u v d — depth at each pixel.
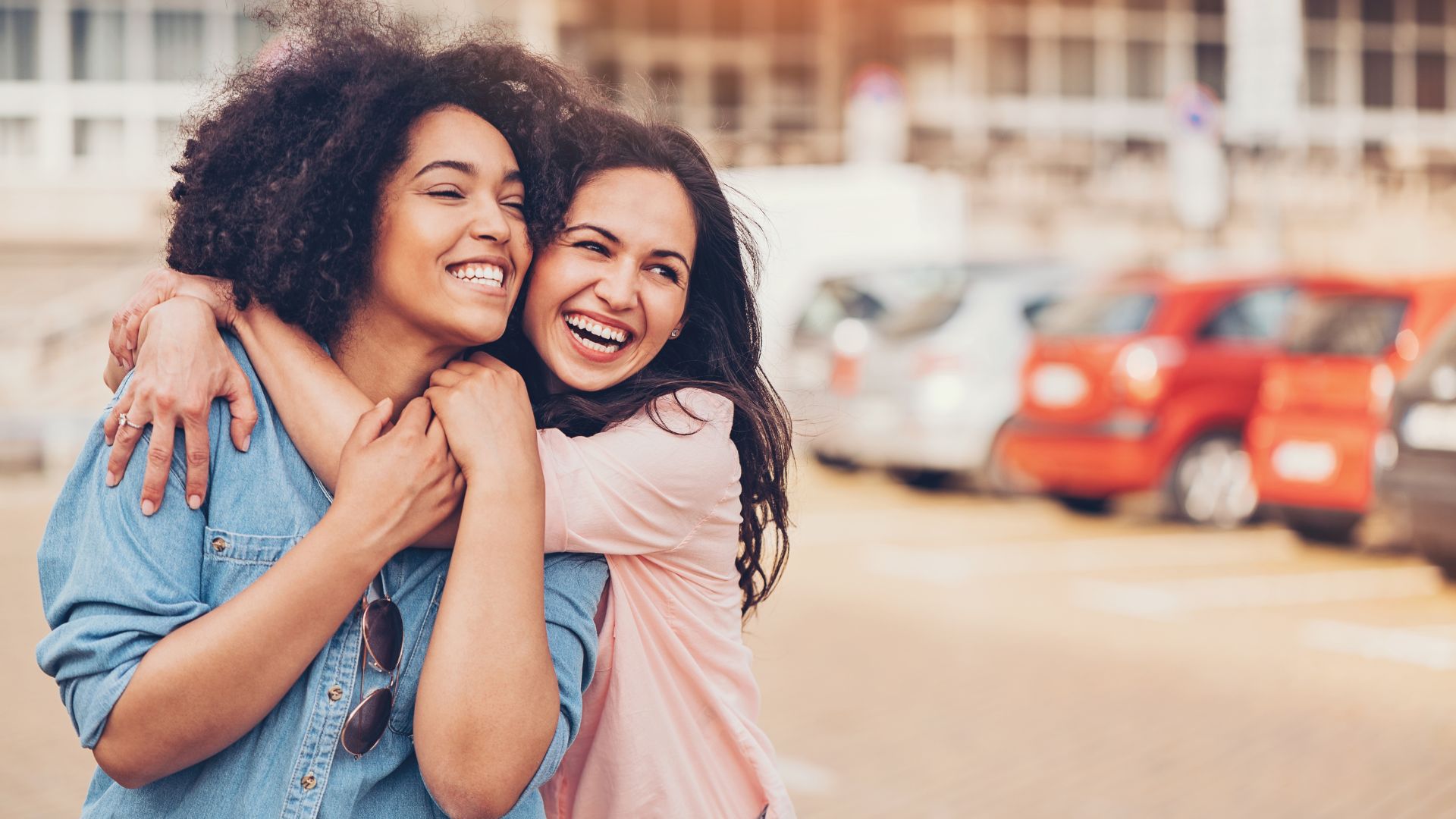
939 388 11.05
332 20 1.57
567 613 1.59
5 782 4.38
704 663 1.76
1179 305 9.76
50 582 1.44
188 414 1.42
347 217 1.49
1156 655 6.12
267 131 1.50
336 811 1.42
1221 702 5.37
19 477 12.22
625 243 1.72
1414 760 4.68
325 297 1.49
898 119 19.36
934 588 7.66
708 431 1.72
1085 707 5.30
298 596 1.35
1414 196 24.53
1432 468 7.41
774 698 5.42
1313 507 8.42
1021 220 22.72
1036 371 10.12
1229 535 9.46
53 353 17.06
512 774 1.40
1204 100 14.38
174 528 1.40
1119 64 24.97
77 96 20.94
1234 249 23.03
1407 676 5.75
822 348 12.13
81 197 20.06
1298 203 23.42
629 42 24.88
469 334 1.51
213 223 1.50
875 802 4.27
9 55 20.86
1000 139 24.66
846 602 7.24
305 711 1.42
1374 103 25.69
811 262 15.47
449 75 1.57
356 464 1.40
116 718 1.33
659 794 1.69
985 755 4.74
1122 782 4.46
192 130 1.56
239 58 1.60
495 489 1.44
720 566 1.77
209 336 1.46
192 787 1.42
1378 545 9.01
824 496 11.56
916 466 11.49
